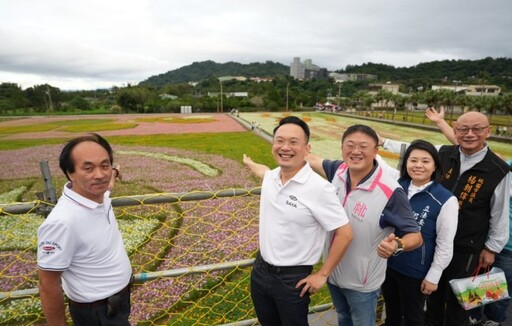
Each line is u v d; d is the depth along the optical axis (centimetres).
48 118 4719
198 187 1055
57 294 192
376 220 231
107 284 210
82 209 195
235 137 2395
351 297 254
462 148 293
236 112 5538
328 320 345
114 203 233
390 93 5759
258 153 1708
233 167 1368
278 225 221
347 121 4091
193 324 394
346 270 247
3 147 1927
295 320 230
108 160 200
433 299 319
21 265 539
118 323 216
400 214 224
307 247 220
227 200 858
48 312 193
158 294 455
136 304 433
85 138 197
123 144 2031
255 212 780
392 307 299
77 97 7588
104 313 211
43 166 223
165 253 580
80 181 193
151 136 2444
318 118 4594
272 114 5638
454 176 299
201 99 7069
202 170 1312
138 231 670
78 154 189
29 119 4512
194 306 429
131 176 1194
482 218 287
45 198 227
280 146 213
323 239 227
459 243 293
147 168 1338
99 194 200
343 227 212
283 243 220
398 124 3488
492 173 279
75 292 205
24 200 932
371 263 243
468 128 280
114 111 6344
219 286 479
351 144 230
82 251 197
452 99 3912
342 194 251
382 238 238
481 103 3509
